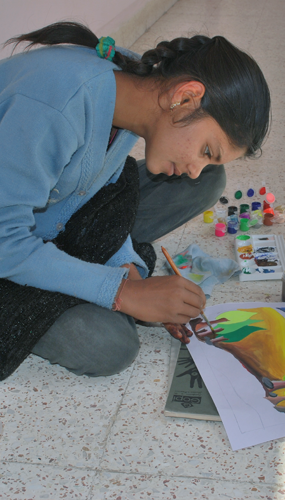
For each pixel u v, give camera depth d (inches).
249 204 75.4
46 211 46.3
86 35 42.1
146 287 42.9
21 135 36.4
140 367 46.2
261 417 37.9
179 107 36.2
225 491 34.2
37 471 36.6
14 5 90.9
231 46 37.6
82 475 36.1
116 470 36.3
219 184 62.3
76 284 40.9
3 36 88.7
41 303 40.6
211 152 37.7
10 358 40.8
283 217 69.7
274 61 139.5
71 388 44.3
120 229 48.8
